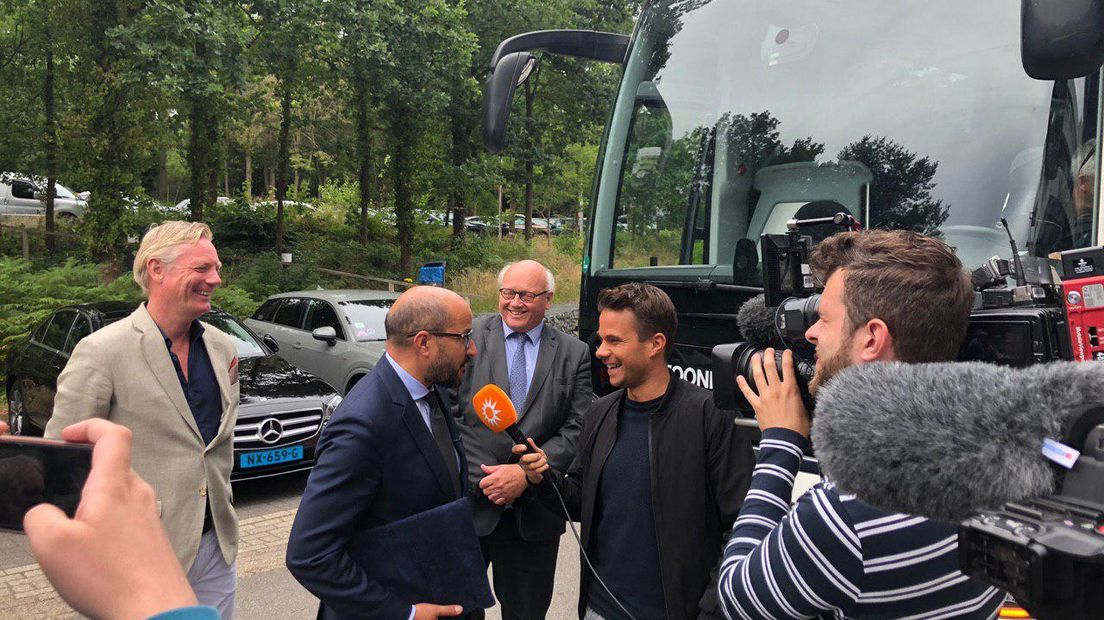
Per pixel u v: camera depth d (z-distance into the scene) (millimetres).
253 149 33844
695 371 3678
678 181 4059
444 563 2197
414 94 18078
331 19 16266
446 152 24453
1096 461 858
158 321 2783
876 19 3555
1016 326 1884
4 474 787
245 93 19938
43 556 567
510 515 3244
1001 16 3250
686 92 4125
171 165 36375
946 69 3332
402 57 17453
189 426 2734
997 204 3129
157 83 13641
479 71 23578
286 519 6098
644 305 2357
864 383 978
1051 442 889
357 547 2172
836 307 1328
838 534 1181
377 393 2225
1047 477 885
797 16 3779
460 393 3434
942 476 872
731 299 3576
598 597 2441
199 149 18938
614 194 4320
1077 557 771
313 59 18844
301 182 40188
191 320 2844
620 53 4801
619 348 2375
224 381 2900
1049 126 3086
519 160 25516
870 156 3453
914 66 3418
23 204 23922
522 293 3463
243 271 19391
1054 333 1909
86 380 2607
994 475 858
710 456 2279
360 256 23359
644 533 2342
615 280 4172
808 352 1705
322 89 22766
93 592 566
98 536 574
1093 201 3025
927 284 1239
